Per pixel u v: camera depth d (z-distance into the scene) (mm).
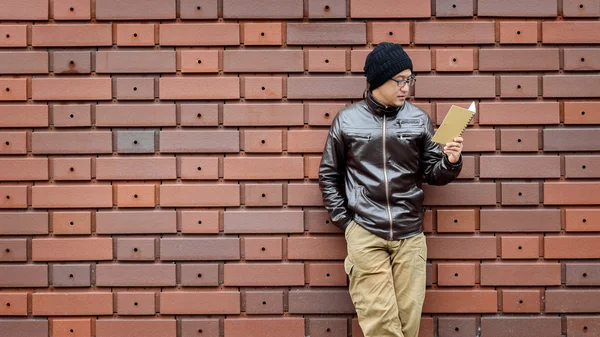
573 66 3322
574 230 3332
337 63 3322
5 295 3355
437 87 3328
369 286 2898
